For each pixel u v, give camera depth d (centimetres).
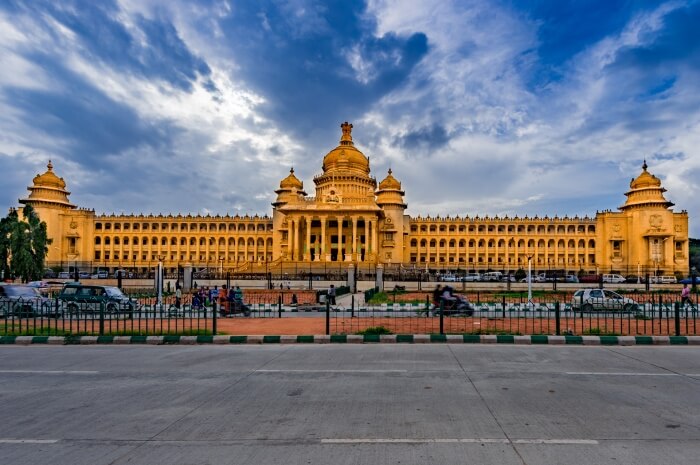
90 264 9688
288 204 8894
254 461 718
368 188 10088
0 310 2584
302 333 2064
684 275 8581
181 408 995
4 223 5803
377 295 4750
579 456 737
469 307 2927
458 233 10900
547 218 10712
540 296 4597
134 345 1886
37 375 1326
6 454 754
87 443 800
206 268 8494
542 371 1357
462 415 940
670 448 771
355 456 737
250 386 1184
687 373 1332
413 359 1547
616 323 2481
